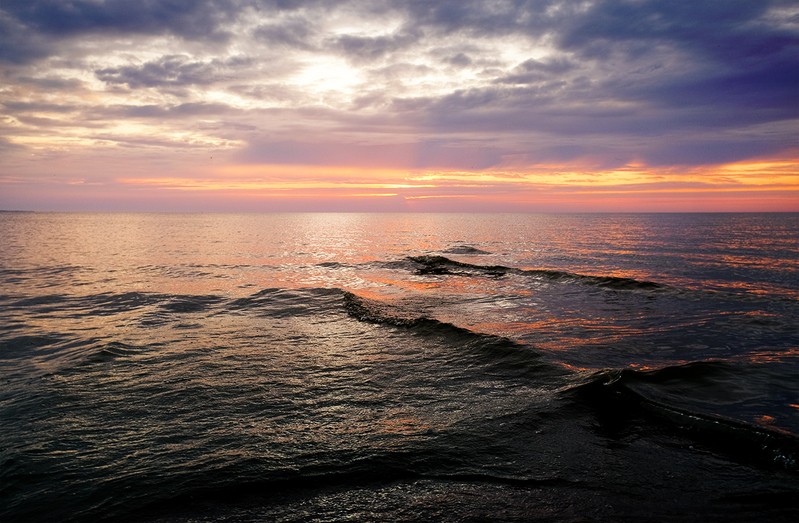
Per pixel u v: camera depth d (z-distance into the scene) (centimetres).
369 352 922
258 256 3434
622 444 511
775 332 1055
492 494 417
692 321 1177
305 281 2123
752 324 1134
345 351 930
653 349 915
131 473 456
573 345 945
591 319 1220
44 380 756
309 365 836
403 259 3072
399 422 581
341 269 2625
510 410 609
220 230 7994
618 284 1795
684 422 547
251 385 729
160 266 2720
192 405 645
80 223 11388
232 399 667
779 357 850
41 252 3669
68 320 1259
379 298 1630
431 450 500
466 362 841
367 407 635
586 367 791
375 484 436
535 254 3481
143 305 1477
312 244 4806
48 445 521
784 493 410
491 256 3409
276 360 869
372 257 3394
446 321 1210
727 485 426
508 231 7419
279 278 2228
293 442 524
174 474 452
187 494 418
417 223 12612
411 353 912
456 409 621
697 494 412
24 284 1988
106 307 1454
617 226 8712
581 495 412
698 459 476
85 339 1042
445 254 3641
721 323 1148
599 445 509
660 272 2347
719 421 527
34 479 448
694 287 1850
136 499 412
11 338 1062
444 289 1855
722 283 1962
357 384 731
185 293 1719
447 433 544
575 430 546
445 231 7844
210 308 1430
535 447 506
